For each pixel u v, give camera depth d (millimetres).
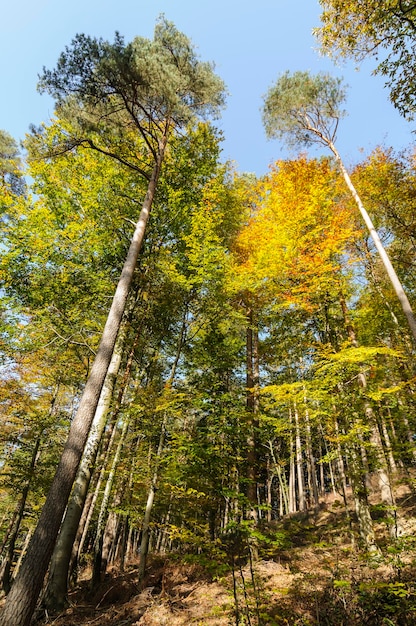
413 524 7176
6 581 12453
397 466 9430
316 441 9758
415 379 7324
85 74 7895
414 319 7625
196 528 5691
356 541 6652
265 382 15078
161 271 11406
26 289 11570
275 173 12656
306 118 12367
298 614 4371
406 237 10422
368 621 3938
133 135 12195
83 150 12414
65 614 6230
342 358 7141
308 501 25422
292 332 11164
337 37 7680
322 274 9148
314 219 10219
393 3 6621
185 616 5316
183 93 9945
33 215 11680
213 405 6180
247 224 12875
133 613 5828
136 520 9242
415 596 3945
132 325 11875
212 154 13398
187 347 11500
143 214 8500
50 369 14516
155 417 8648
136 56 7727
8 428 14500
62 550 7062
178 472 6301
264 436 9461
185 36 9406
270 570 6684
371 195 10781
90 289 11945
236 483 5336
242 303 12023
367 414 7684
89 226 12203
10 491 13805
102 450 10125
